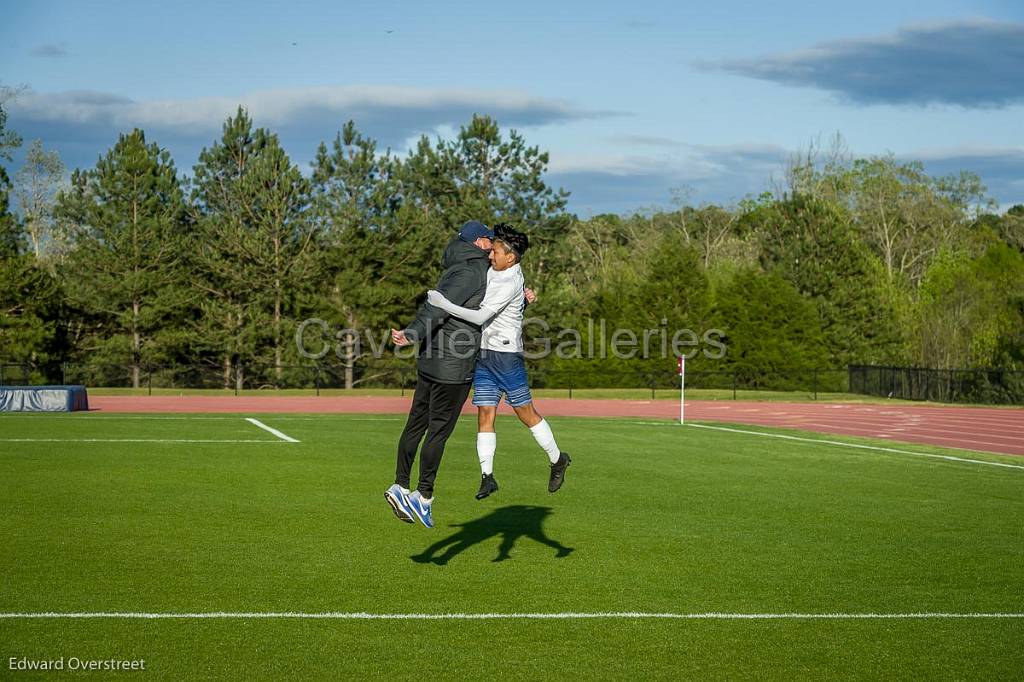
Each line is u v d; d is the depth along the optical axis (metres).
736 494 15.08
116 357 56.66
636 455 20.62
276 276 57.34
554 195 62.53
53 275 61.91
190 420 28.77
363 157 59.00
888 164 85.94
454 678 6.48
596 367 60.72
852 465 19.50
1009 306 55.94
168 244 56.97
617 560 10.16
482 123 61.56
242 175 58.38
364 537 11.11
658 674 6.64
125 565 9.50
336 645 7.12
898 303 66.06
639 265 80.75
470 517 12.62
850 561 10.30
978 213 89.25
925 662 7.02
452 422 9.09
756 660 6.98
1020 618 8.19
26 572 9.15
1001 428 32.25
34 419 28.33
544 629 7.62
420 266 61.34
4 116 62.41
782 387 59.09
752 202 99.31
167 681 6.34
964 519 13.07
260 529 11.49
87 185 58.69
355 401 44.72
